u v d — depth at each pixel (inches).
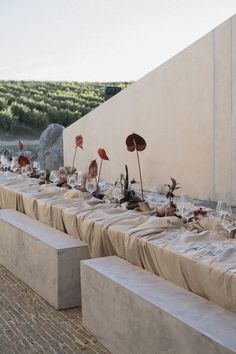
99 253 140.1
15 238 176.2
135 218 141.2
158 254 113.0
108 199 175.5
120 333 111.9
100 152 189.2
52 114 677.9
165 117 326.6
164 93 326.0
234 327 86.6
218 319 90.0
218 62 281.7
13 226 177.6
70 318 140.1
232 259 99.3
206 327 86.7
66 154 462.3
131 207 162.1
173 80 317.1
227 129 279.4
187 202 147.4
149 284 109.7
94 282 122.1
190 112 305.4
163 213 143.5
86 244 148.0
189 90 304.7
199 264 99.3
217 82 283.6
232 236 117.9
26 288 167.3
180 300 99.7
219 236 117.6
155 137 338.0
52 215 172.9
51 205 173.8
